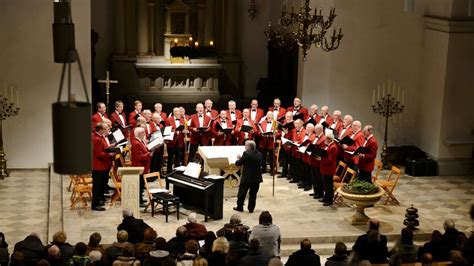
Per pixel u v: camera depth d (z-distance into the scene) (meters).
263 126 19.53
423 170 20.39
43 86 19.34
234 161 17.25
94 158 16.14
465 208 17.73
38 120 19.48
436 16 20.52
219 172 17.38
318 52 21.02
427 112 21.06
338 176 18.11
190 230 13.41
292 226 15.78
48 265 10.67
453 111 20.42
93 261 11.25
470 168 20.66
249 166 16.20
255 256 11.67
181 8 26.72
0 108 19.19
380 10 20.83
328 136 16.91
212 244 12.20
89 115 6.93
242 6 27.55
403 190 19.00
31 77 19.25
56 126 6.84
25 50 19.11
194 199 16.58
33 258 12.02
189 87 26.81
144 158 16.48
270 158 19.77
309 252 11.94
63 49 8.46
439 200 18.28
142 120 17.61
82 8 18.98
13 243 14.80
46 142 19.64
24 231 15.45
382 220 16.42
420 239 15.84
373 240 12.66
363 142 17.41
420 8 20.95
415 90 21.39
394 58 21.16
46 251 11.63
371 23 20.88
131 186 15.59
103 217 16.00
